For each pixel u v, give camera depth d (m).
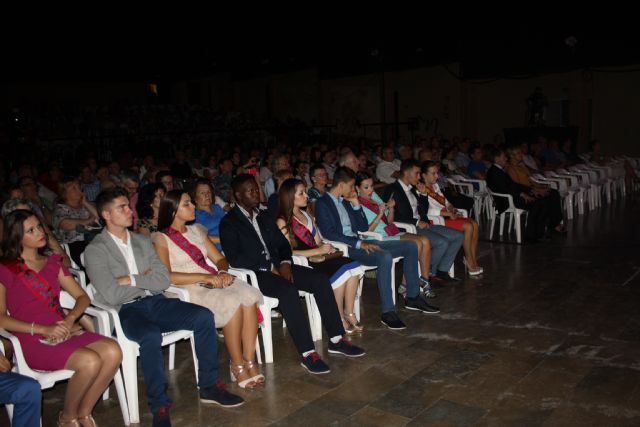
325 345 4.55
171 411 3.58
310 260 4.65
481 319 4.92
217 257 4.30
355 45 16.17
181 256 4.02
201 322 3.59
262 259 4.35
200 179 5.16
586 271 6.16
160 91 24.12
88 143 15.07
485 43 15.48
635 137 14.09
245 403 3.63
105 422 3.51
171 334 3.66
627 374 3.76
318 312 4.61
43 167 10.05
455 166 10.63
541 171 10.62
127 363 3.46
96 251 3.60
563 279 5.92
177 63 19.81
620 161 11.53
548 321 4.78
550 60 14.58
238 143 16.56
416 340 4.54
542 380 3.74
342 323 4.36
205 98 23.64
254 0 13.44
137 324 3.45
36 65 18.28
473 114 16.33
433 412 3.41
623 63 13.66
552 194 7.85
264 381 3.92
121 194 3.64
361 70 18.05
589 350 4.17
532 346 4.29
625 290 5.46
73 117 18.81
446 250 5.89
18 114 17.59
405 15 13.57
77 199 5.17
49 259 3.40
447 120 16.70
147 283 3.67
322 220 5.09
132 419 3.46
